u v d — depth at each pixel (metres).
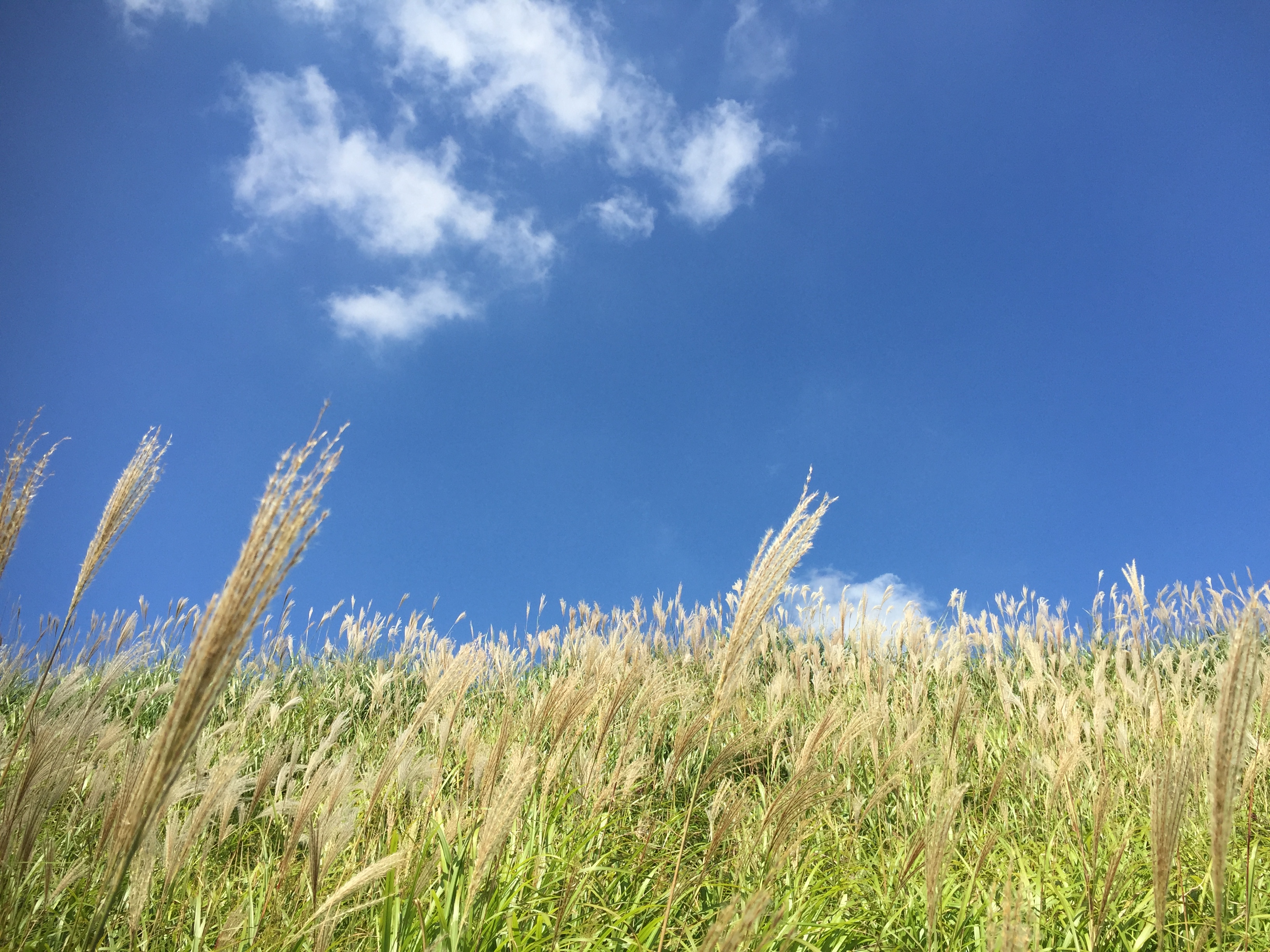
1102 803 3.22
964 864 3.90
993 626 8.69
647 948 3.01
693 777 4.95
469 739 3.79
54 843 2.98
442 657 6.20
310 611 9.11
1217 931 1.89
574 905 3.35
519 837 3.61
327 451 1.79
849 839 4.29
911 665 7.31
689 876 3.76
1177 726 4.33
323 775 2.89
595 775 3.89
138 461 3.20
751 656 7.20
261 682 6.67
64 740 2.76
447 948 2.81
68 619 3.18
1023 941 1.99
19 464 2.70
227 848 3.78
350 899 3.06
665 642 9.26
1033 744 5.31
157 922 2.82
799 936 3.17
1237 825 3.84
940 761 4.45
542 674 8.91
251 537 1.73
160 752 1.79
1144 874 3.79
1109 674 8.00
